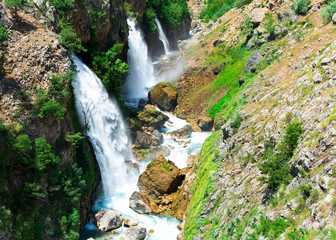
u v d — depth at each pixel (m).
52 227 26.25
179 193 35.03
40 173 26.50
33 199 25.06
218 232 22.36
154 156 43.03
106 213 30.83
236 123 29.73
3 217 22.03
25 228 23.88
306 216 15.89
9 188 23.86
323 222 14.57
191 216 27.92
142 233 28.88
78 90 36.44
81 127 34.97
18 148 24.45
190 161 40.59
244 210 21.16
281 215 17.36
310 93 22.62
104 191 36.47
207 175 29.92
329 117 18.59
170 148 44.94
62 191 28.14
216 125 42.00
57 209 27.30
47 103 27.73
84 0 40.25
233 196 23.53
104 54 44.22
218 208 24.59
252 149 25.23
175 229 30.36
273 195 19.47
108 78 43.91
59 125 29.78
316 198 16.02
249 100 34.09
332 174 15.91
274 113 25.59
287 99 25.08
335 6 37.84
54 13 35.47
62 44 33.69
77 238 27.67
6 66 28.17
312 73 24.42
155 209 33.62
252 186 22.06
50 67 30.94
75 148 31.77
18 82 28.03
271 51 46.41
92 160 34.88
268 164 20.42
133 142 45.50
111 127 41.69
